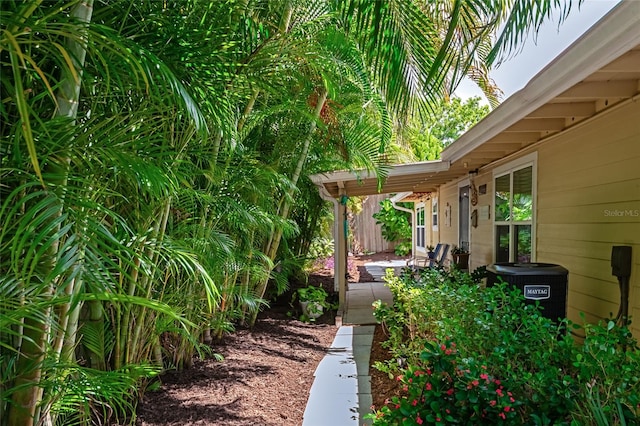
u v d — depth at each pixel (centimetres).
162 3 158
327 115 445
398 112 239
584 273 336
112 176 152
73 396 151
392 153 585
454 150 491
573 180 354
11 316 108
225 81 186
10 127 116
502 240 547
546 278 299
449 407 165
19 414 125
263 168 344
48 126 115
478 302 260
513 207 498
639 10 166
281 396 297
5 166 112
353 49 320
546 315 297
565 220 369
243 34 198
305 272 729
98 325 199
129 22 156
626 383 157
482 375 166
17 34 95
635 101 273
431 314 286
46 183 111
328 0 262
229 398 276
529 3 183
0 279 109
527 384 173
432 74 178
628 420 147
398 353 332
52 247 115
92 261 111
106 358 225
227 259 288
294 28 259
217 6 173
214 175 268
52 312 124
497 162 556
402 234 1695
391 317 408
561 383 166
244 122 315
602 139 310
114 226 163
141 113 150
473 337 218
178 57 162
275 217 361
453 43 204
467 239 740
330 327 527
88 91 139
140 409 249
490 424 160
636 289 271
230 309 404
